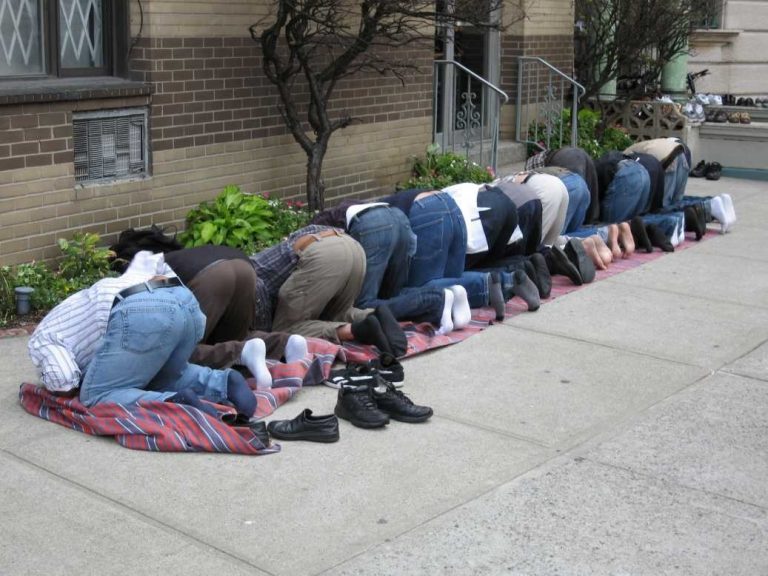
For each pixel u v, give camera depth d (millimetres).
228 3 9117
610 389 6434
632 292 8664
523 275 7965
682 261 9781
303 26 9195
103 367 5387
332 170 10680
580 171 9602
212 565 4215
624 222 10055
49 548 4301
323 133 9609
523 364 6816
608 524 4703
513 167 13883
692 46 16094
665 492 5047
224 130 9281
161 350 5379
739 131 14719
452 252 7668
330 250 6598
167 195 8820
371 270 7094
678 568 4344
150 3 8422
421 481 5043
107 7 8438
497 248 8125
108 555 4266
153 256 5828
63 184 7934
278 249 6758
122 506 4672
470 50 13992
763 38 18844
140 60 8516
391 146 11484
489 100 13844
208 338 6359
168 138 8758
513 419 5891
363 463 5211
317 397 6066
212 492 4832
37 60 7973
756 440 5723
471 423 5801
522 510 4801
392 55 11250
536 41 14383
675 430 5824
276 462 5172
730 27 18422
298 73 9867
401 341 6664
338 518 4641
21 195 7648
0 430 5414
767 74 18844
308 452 5312
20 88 7609
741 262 9812
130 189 8477
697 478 5215
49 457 5125
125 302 5359
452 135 13477
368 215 7051
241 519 4594
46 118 7734
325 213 7242
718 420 5992
